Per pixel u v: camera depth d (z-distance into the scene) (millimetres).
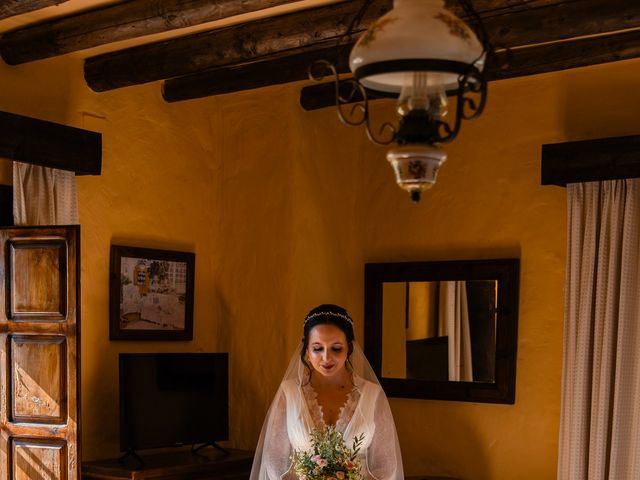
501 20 3492
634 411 3809
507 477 4473
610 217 3941
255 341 4902
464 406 4641
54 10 3744
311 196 4887
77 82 4344
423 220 4863
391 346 4863
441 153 1863
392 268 4871
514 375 4453
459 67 1805
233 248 5035
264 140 4949
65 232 3725
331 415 3641
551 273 4410
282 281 4809
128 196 4578
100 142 4129
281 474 3623
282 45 3762
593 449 3895
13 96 4023
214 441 4551
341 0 3576
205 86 4633
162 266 4727
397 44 1789
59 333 3744
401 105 1902
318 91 4781
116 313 4453
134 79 4250
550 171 4023
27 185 3898
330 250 4996
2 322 3842
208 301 5039
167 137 4812
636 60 4195
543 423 4375
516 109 4562
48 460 3758
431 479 4531
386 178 5016
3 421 3836
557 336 4367
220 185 5109
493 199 4621
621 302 3863
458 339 4633
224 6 3312
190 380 4473
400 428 4855
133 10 3564
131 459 4324
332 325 3607
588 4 3342
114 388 4477
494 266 4531
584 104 4348
